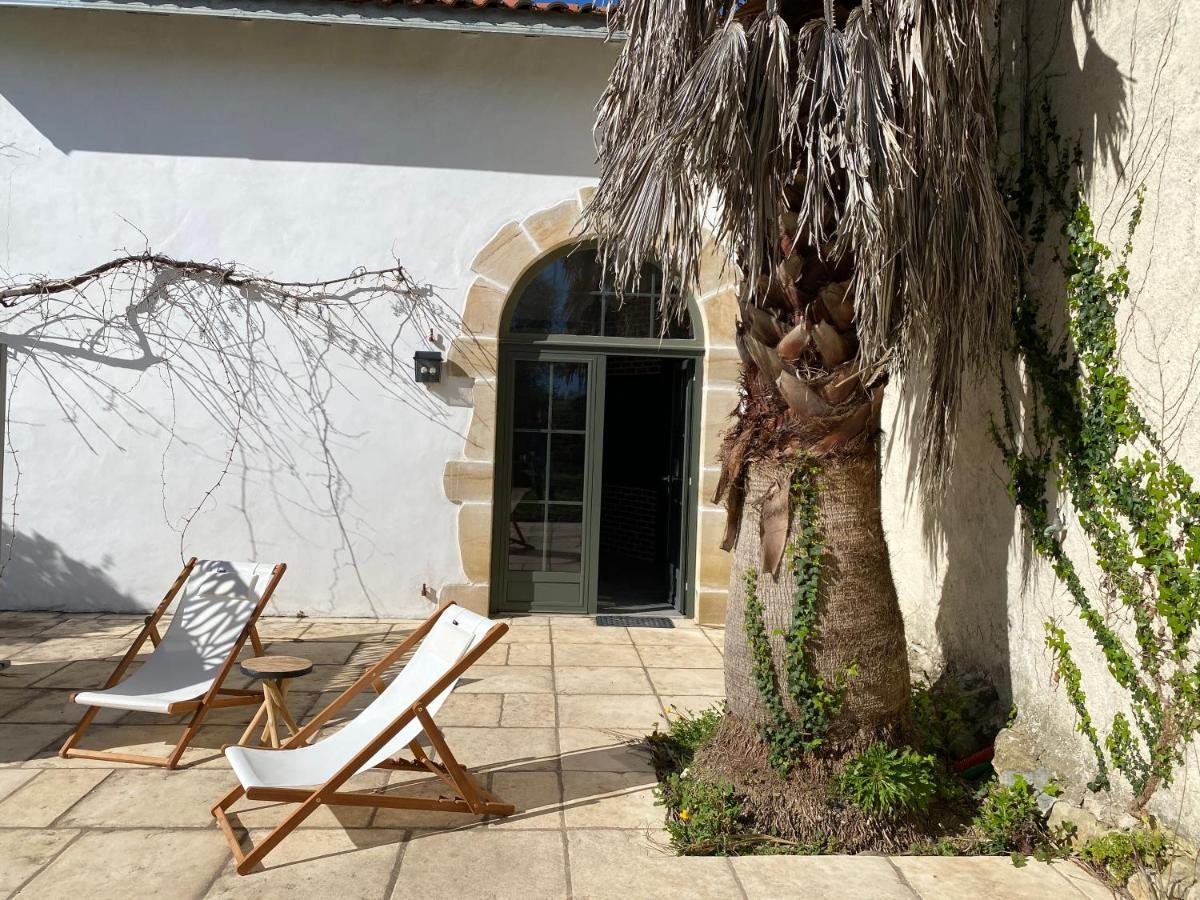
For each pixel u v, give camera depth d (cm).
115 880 288
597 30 591
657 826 336
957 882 299
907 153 295
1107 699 319
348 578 638
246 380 630
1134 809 301
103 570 632
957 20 310
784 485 340
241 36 616
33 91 616
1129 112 310
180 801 348
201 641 423
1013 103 391
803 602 335
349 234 630
